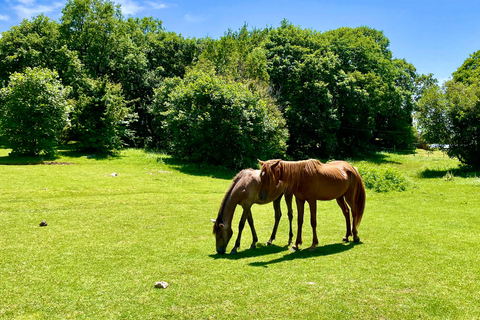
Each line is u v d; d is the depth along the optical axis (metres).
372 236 7.93
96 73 34.97
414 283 4.95
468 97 20.83
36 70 20.70
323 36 42.28
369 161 34.69
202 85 22.88
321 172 6.85
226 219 6.81
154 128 34.03
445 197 13.51
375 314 4.07
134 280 5.15
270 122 24.09
